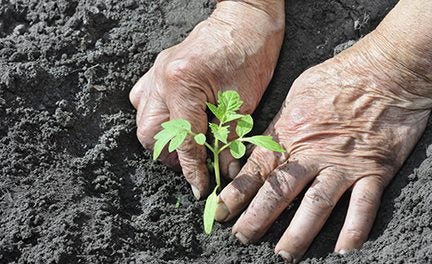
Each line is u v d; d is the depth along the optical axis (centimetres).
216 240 93
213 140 95
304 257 90
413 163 93
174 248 93
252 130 99
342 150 92
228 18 97
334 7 103
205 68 93
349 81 94
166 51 97
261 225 91
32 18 104
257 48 96
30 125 97
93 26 104
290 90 97
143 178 98
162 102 95
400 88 93
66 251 88
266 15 98
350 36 102
